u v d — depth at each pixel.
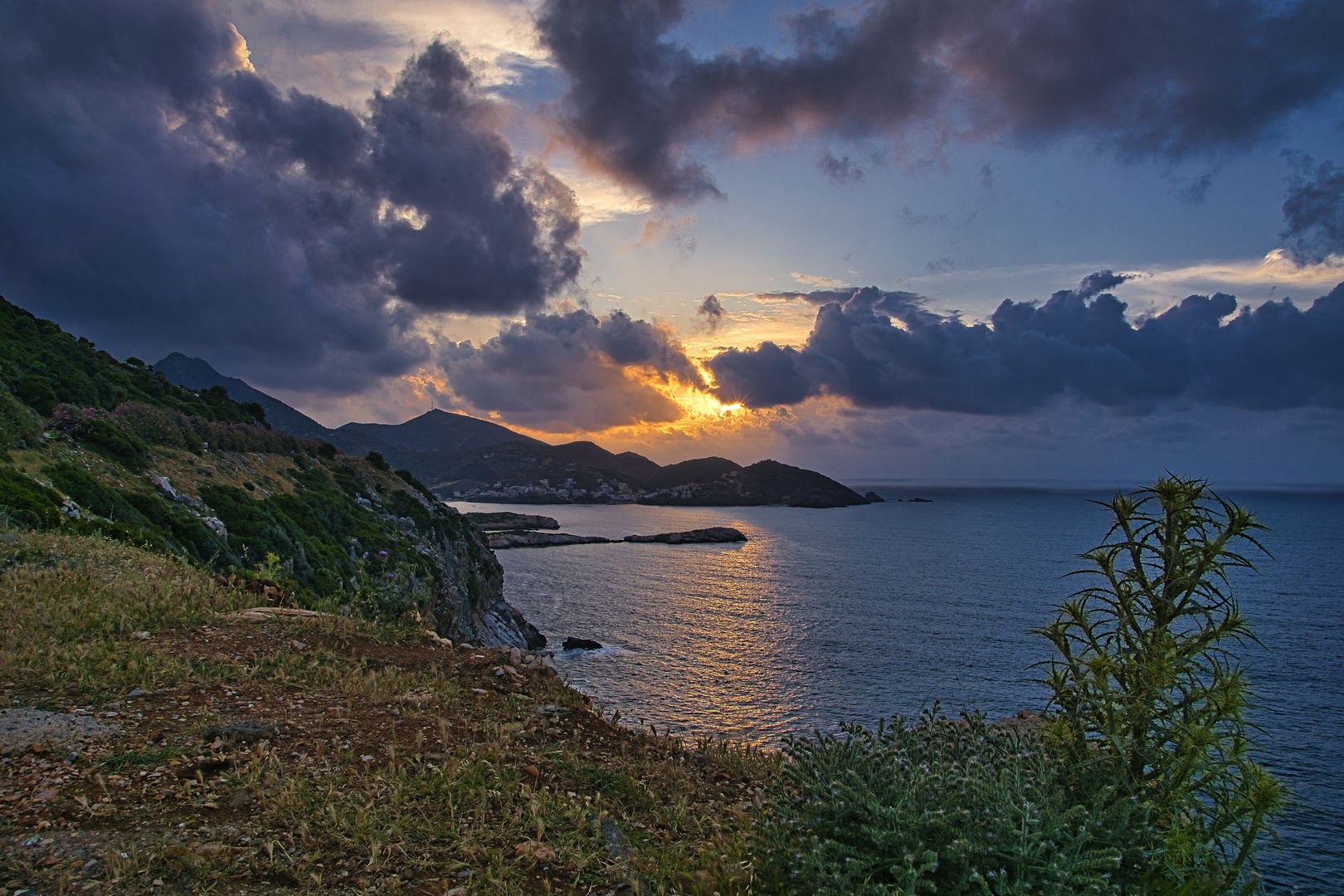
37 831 3.78
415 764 5.24
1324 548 159.00
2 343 41.75
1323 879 25.22
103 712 5.55
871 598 94.62
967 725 4.74
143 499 30.22
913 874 3.10
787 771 4.38
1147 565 4.12
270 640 8.16
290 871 3.73
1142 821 3.56
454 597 58.59
